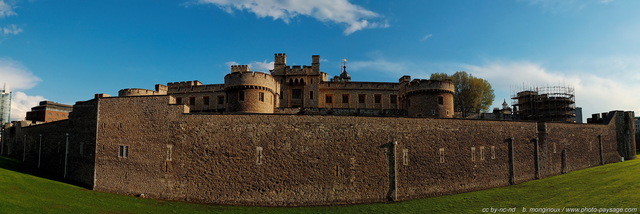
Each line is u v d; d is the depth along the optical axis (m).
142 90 56.53
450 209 30.66
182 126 32.06
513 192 36.75
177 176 31.55
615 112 57.59
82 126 37.28
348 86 61.50
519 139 43.19
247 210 29.62
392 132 34.69
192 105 61.72
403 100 54.12
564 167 47.44
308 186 31.88
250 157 31.52
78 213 24.86
